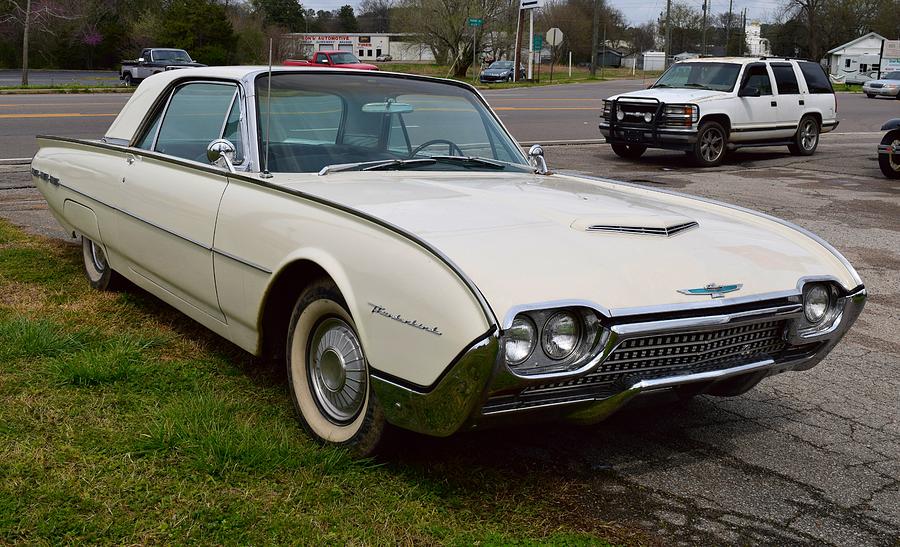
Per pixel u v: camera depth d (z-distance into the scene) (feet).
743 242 10.96
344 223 10.12
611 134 49.34
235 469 9.87
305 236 10.51
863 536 9.47
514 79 162.50
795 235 11.87
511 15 181.27
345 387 10.38
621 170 44.52
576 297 8.85
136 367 13.00
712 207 13.01
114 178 15.40
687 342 9.70
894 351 16.53
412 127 13.94
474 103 15.14
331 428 10.64
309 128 12.90
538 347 8.74
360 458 10.25
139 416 11.34
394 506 9.36
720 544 9.14
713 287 9.71
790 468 11.06
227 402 11.89
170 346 14.40
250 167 12.22
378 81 14.21
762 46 323.78
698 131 46.62
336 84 13.66
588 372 8.95
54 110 63.05
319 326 10.80
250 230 11.41
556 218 10.52
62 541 8.43
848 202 35.14
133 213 14.57
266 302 11.25
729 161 50.39
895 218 31.58
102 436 10.68
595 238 10.03
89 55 207.72
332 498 9.45
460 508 9.50
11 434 10.63
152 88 15.71
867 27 282.56
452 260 8.83
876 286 21.63
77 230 17.44
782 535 9.41
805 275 10.62
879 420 12.90
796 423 12.63
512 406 8.97
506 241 9.52
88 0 196.65
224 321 12.53
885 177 43.39
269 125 12.63
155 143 14.87
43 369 12.80
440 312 8.63
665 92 48.57
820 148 58.54
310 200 10.67
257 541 8.59
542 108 82.23
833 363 15.66
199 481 9.65
